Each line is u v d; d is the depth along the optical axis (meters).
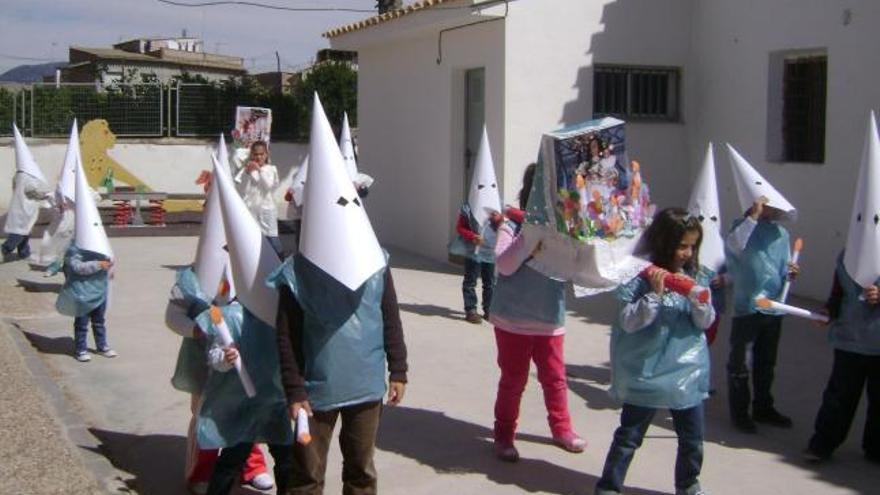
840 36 10.64
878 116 10.19
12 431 6.23
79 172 8.26
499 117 12.34
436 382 7.74
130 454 6.08
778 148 11.80
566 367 8.20
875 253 5.57
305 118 24.70
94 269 8.18
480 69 13.23
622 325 4.98
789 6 11.35
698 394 5.02
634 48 12.89
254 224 4.68
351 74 29.67
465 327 9.80
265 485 5.45
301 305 4.30
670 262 5.01
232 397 4.70
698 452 5.12
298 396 4.26
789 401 7.24
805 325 9.78
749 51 12.05
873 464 5.97
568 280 5.50
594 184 5.32
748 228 6.45
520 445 6.27
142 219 19.45
